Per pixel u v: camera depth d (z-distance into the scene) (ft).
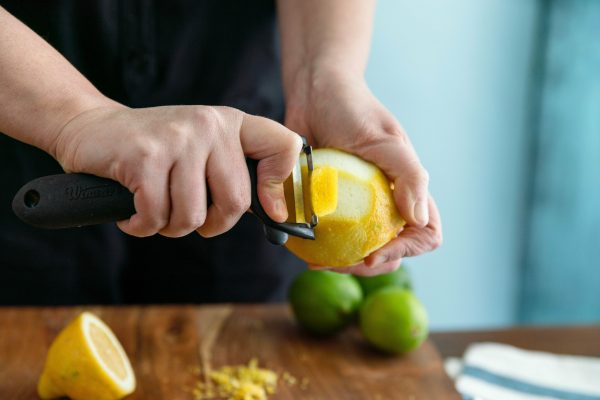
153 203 1.55
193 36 2.55
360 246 1.77
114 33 2.47
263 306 2.65
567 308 4.34
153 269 2.77
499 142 4.08
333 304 2.41
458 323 4.40
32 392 2.12
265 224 1.63
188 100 2.61
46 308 2.53
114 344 2.19
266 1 2.58
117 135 1.55
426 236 1.89
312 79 2.12
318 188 1.71
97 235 2.64
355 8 2.27
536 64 3.97
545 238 4.25
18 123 1.68
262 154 1.60
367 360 2.35
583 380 2.43
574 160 4.11
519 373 2.45
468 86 3.97
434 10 3.83
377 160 1.85
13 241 2.60
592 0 3.88
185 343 2.39
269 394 2.15
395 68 3.89
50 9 2.41
